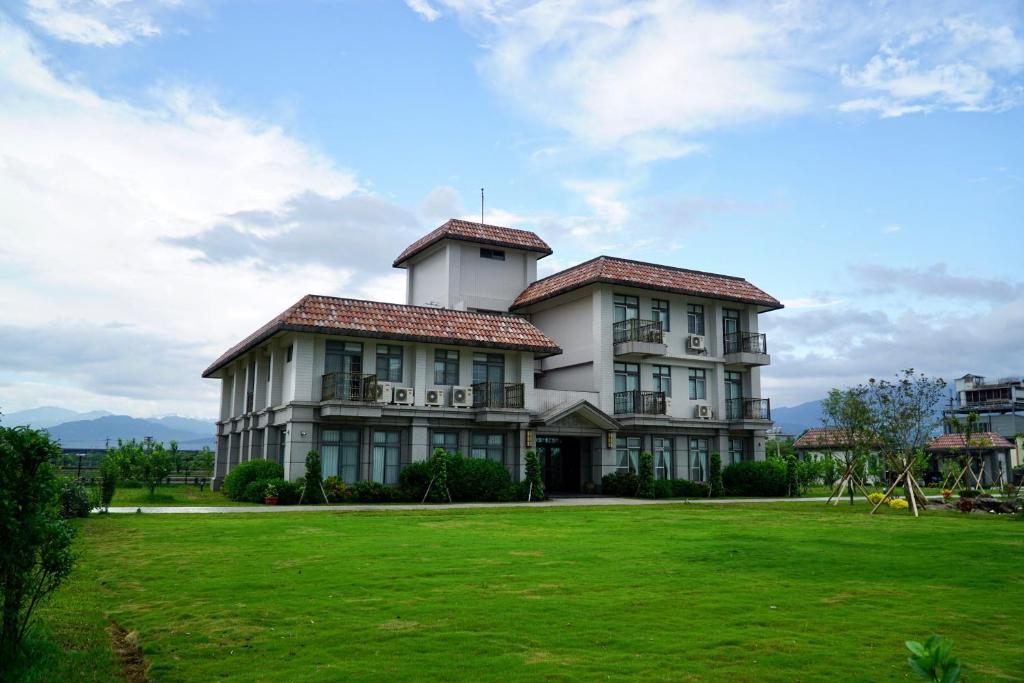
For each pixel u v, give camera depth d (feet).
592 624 27.20
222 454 129.59
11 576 21.79
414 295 140.67
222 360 122.72
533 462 102.94
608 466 115.03
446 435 103.91
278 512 73.72
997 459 172.35
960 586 35.35
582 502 97.40
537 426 109.60
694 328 128.06
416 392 100.63
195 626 26.89
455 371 105.91
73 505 63.26
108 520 62.95
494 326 109.19
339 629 26.32
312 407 93.66
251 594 32.19
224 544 47.98
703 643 24.84
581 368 121.70
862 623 27.86
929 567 40.42
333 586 33.88
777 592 33.42
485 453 106.22
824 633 26.37
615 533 55.67
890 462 95.45
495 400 105.81
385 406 96.89
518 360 110.01
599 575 37.14
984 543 50.60
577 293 121.29
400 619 27.78
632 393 116.16
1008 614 29.55
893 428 91.56
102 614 28.94
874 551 46.37
